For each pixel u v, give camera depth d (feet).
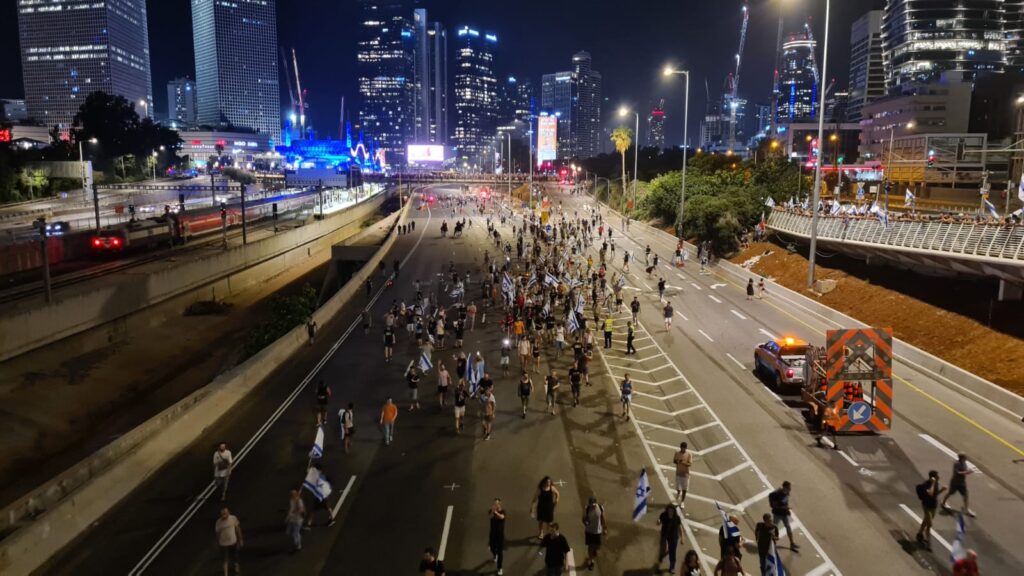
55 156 470.80
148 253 202.28
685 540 58.03
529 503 64.69
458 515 62.64
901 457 72.69
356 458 75.10
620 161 503.20
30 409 115.75
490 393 80.53
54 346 132.57
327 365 111.45
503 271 166.09
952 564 53.16
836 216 152.56
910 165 254.27
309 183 638.53
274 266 241.14
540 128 614.34
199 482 70.59
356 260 226.17
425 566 47.14
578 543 57.72
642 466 72.02
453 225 312.91
